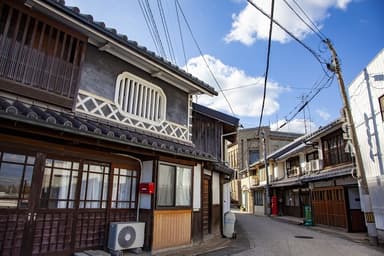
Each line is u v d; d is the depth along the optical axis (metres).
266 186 27.12
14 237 5.27
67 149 6.32
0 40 5.35
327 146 17.78
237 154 41.59
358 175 11.20
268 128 39.78
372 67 11.80
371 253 8.81
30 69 5.71
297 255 8.39
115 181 7.43
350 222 14.38
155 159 7.92
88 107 6.87
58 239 5.94
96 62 7.30
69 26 6.42
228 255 8.12
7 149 5.37
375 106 11.65
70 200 6.28
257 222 19.53
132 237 7.12
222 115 12.78
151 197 7.71
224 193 14.38
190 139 10.22
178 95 9.99
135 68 8.43
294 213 24.53
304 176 19.66
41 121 4.83
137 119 8.20
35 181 5.68
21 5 5.64
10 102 5.27
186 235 8.62
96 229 6.76
